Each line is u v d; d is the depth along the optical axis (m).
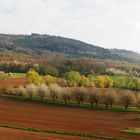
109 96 113.50
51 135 56.09
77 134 60.38
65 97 117.00
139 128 75.12
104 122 82.38
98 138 58.84
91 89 117.44
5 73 186.38
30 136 52.00
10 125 65.50
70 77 151.75
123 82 157.88
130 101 113.50
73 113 95.75
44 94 120.00
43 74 196.62
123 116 96.31
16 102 112.19
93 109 107.44
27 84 138.62
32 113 90.06
